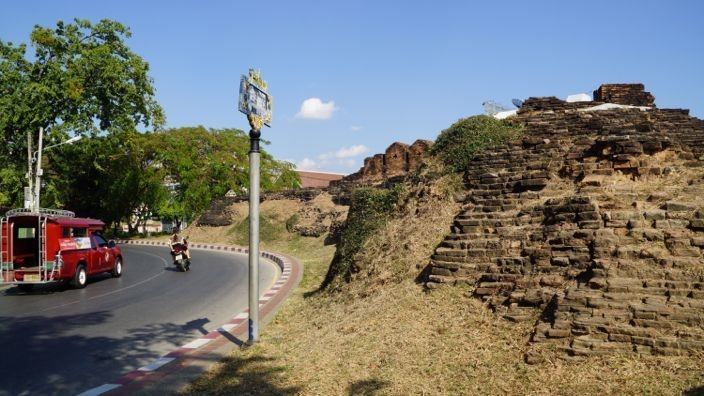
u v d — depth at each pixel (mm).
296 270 19969
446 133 14906
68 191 37094
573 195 9812
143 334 10156
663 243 7348
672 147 10492
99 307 13352
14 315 12359
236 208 40750
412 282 9516
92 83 30516
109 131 31141
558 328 6363
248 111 7793
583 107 17906
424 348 6859
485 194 11414
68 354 8648
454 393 5559
